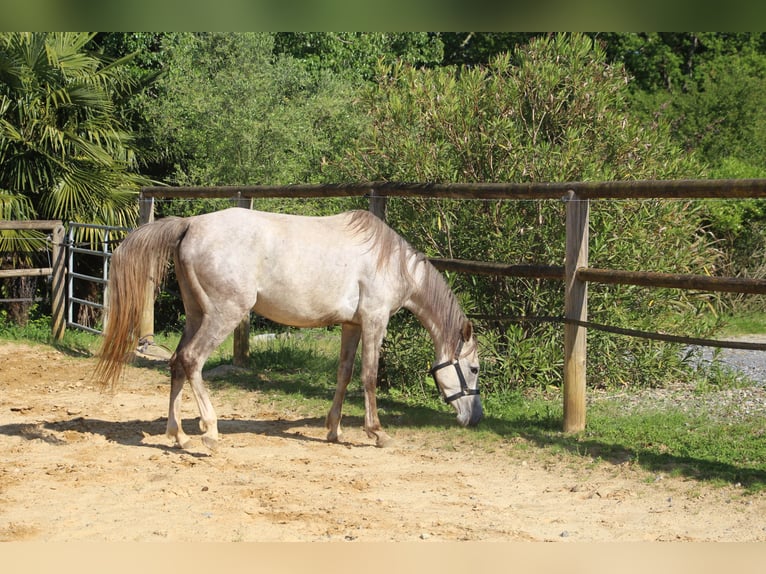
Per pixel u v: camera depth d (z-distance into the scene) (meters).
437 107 8.56
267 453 6.09
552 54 8.92
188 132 15.77
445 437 6.55
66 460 5.79
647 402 7.74
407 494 5.12
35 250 13.48
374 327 6.21
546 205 8.09
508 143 8.24
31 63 13.39
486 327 8.41
